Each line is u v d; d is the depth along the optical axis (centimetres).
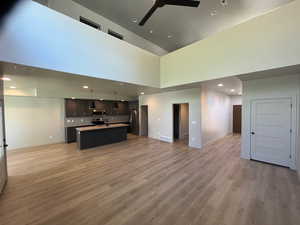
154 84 500
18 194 246
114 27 518
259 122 394
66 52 296
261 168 351
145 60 468
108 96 816
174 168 356
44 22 267
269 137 379
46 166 371
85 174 323
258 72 312
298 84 331
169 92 656
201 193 246
